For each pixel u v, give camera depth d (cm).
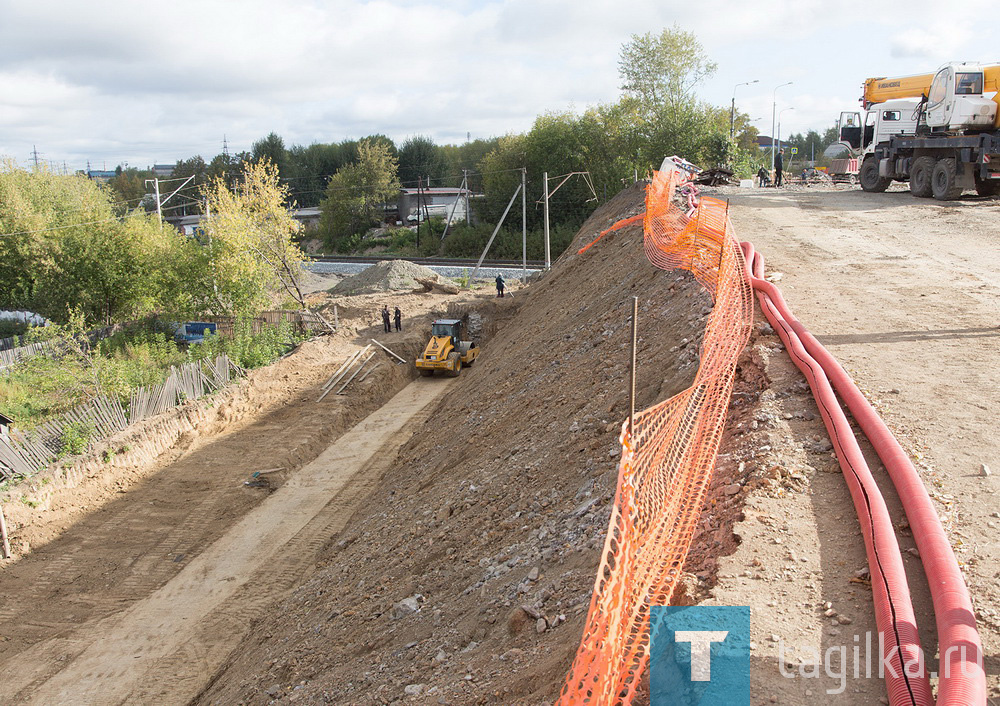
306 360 2941
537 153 6719
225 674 1173
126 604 1490
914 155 2592
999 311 1165
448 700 612
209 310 3678
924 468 695
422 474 1538
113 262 3772
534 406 1366
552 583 705
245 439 2284
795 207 2414
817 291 1317
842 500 648
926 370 933
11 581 1580
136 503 1889
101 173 17362
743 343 1006
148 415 2219
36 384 2644
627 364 1241
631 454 493
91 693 1230
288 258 3847
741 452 752
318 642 984
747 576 556
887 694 432
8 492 1738
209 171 11431
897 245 1722
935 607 481
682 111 5288
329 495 1941
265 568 1591
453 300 3994
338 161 11594
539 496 966
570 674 423
